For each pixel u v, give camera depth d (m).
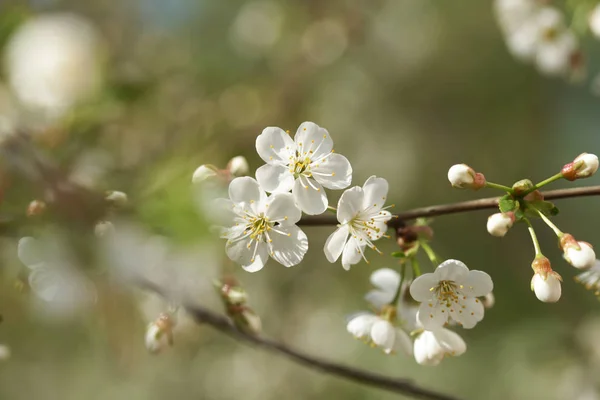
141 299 0.53
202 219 0.45
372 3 1.39
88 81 0.47
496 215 0.48
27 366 1.07
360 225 0.48
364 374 0.55
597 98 1.38
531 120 1.42
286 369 1.22
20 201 0.48
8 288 0.49
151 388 1.20
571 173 0.48
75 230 0.46
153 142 0.65
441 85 1.40
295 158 0.48
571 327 1.26
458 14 1.38
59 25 0.47
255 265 0.48
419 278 0.48
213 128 0.87
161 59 0.98
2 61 0.47
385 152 1.37
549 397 1.17
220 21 1.36
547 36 0.77
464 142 1.40
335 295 1.29
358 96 1.38
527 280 1.33
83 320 0.52
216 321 0.54
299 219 0.48
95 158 0.51
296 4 1.38
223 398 1.21
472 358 1.26
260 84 1.27
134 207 0.46
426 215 0.50
